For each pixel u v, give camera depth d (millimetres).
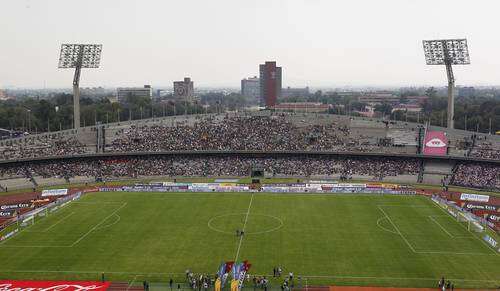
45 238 106938
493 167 170125
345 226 115688
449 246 100938
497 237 107062
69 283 82500
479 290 79250
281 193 154500
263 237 107375
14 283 82375
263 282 80125
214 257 94750
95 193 154250
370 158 186500
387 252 97250
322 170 181500
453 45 196000
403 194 152000
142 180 174375
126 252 97688
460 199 144000
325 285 81438
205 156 191375
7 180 164500
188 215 126625
